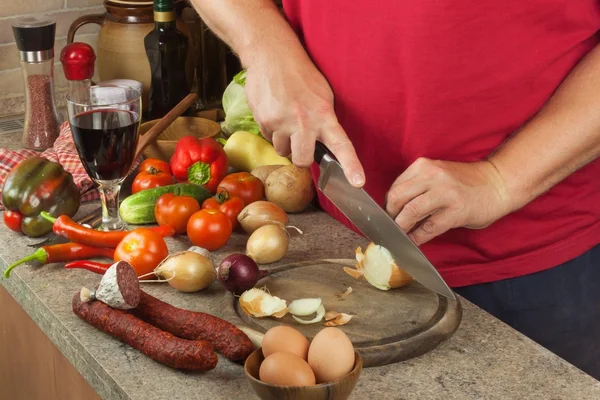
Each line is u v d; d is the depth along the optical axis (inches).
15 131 84.7
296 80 54.5
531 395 44.5
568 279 56.6
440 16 50.3
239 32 57.7
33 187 60.3
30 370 62.7
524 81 51.9
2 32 88.4
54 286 54.7
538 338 57.9
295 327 48.7
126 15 80.1
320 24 56.2
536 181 50.2
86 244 57.7
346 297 52.1
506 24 50.4
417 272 51.3
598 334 59.3
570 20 50.6
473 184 49.6
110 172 59.6
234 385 44.9
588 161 50.5
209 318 47.2
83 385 53.6
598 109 49.1
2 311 65.4
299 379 40.4
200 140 70.5
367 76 54.5
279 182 65.7
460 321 50.1
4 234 61.7
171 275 53.4
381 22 52.6
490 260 56.7
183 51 79.5
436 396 44.3
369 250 53.3
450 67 51.6
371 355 46.2
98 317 48.5
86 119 57.5
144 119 81.4
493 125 53.2
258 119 55.3
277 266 57.6
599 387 45.2
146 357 47.1
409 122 54.3
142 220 63.6
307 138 52.7
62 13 91.7
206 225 59.2
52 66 78.8
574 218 56.0
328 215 66.8
